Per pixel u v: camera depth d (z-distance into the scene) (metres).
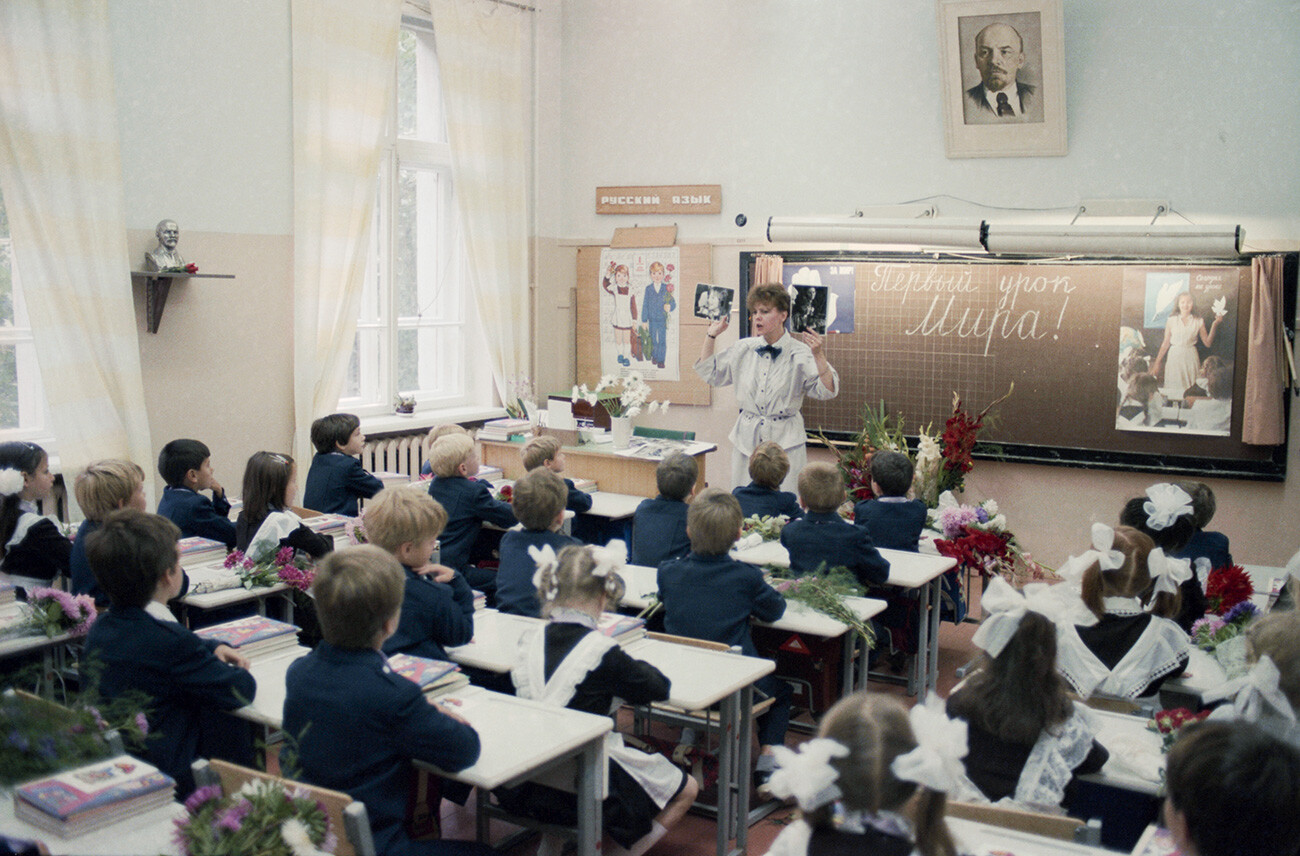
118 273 5.19
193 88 5.58
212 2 5.63
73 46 4.99
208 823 1.80
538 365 7.96
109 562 2.49
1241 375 6.11
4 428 5.21
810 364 6.07
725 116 7.42
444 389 7.69
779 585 3.73
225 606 3.94
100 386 5.13
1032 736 2.16
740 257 7.37
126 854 1.87
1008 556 4.47
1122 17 6.24
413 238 7.37
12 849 1.86
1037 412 6.61
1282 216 5.99
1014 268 6.59
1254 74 5.98
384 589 2.17
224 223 5.79
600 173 7.88
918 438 6.94
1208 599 3.40
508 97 7.51
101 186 5.12
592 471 5.92
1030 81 6.29
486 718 2.47
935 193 6.80
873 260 6.96
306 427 6.20
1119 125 6.30
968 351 6.75
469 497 4.51
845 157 7.05
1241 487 6.20
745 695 3.15
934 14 6.72
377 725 2.13
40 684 3.15
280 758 2.20
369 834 1.91
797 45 7.15
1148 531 3.49
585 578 2.73
